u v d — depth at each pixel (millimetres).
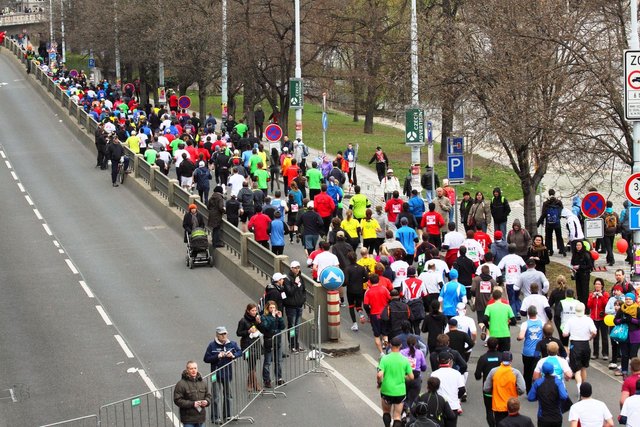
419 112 91875
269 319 57312
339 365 61969
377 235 80438
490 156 160875
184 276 82125
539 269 72375
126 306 73875
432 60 93750
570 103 79188
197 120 145250
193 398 47219
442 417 45031
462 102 90688
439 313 57344
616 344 60438
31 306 74062
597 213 68812
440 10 148250
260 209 82312
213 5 165625
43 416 53219
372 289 62094
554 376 46156
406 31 163250
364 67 167625
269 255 74438
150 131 130125
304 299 63938
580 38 82125
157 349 64250
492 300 57781
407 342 50938
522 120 80750
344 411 54312
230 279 81000
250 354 55594
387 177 100500
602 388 57938
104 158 127812
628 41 83750
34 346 65125
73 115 159875
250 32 151125
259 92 176750
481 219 84500
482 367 49406
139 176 114812
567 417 53125
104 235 96188
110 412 53281
